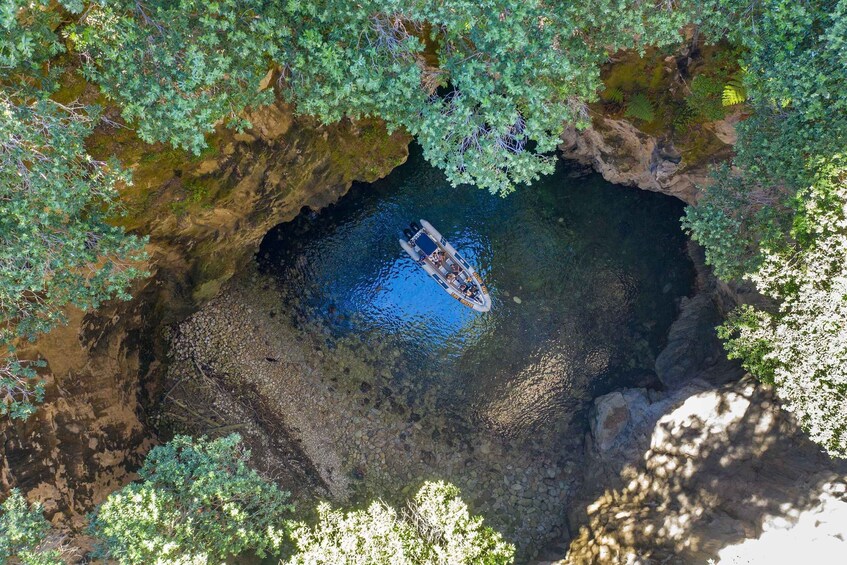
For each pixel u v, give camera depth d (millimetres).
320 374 22312
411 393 22719
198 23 10453
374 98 12125
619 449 20969
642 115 17484
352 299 22781
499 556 14219
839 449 14398
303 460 21484
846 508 13906
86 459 16922
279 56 11336
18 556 12133
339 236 22578
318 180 19953
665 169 19203
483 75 11820
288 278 22484
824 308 12922
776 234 13516
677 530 17188
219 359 21609
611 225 22484
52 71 10367
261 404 21641
